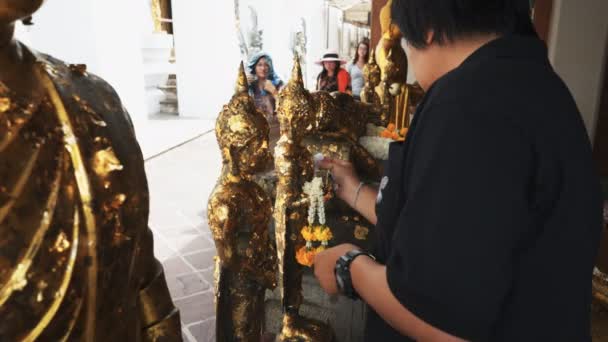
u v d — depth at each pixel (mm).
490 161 647
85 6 6711
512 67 717
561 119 700
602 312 2264
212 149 6777
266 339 2041
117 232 559
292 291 1576
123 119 601
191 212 4160
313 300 2047
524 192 654
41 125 484
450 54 807
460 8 749
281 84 5969
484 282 639
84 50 6840
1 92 453
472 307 647
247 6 12758
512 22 760
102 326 553
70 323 506
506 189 641
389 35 2305
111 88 616
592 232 736
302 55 15000
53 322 484
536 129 669
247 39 12961
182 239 3564
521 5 771
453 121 679
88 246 515
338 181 1384
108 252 545
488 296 640
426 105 766
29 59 505
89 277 519
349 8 13852
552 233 707
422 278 676
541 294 723
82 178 511
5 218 443
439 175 673
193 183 5062
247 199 1110
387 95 2334
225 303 1204
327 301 2031
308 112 1482
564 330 729
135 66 7918
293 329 1562
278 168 1494
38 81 499
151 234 678
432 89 796
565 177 688
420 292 681
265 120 1136
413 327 764
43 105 493
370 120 2350
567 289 723
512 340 735
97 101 568
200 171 5578
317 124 1796
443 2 756
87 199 513
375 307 834
